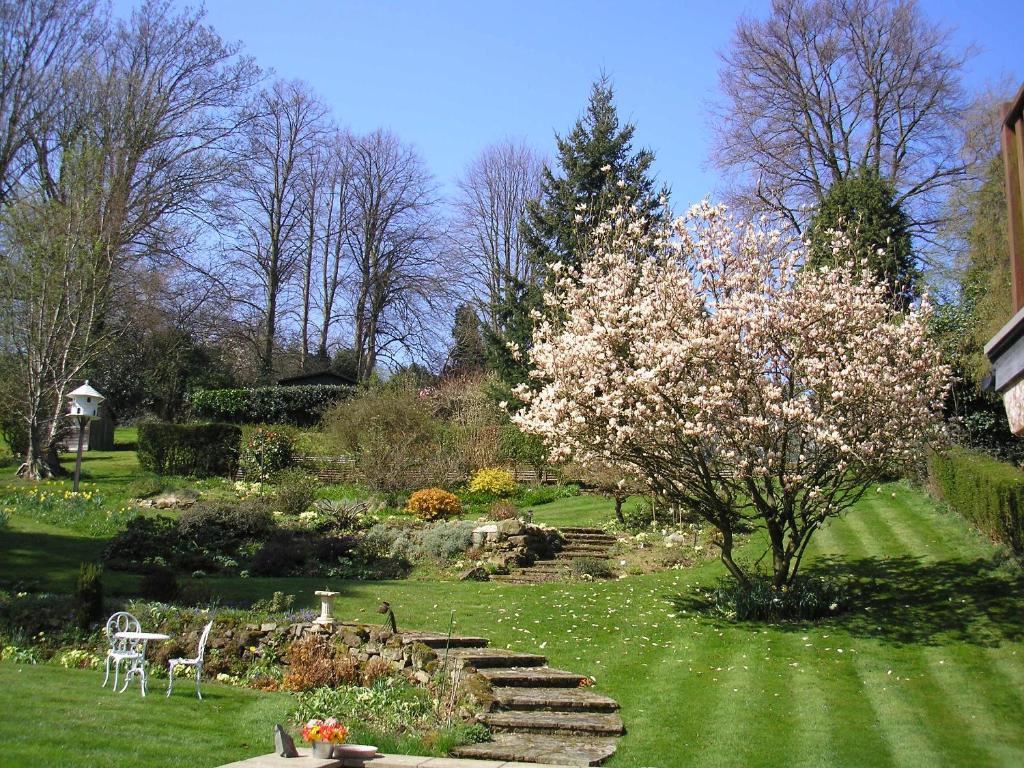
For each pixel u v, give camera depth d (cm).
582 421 1162
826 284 1227
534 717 815
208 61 3020
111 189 2398
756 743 749
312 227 4181
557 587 1387
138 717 700
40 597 1051
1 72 2406
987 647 988
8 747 571
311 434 2734
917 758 701
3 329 2189
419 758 639
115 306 2841
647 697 886
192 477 2317
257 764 586
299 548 1516
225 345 3728
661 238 1350
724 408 1111
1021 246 434
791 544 1211
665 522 1788
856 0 2670
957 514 1546
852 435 1131
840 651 1014
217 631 979
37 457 2156
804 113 2800
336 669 927
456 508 1959
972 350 1669
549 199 2845
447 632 1098
